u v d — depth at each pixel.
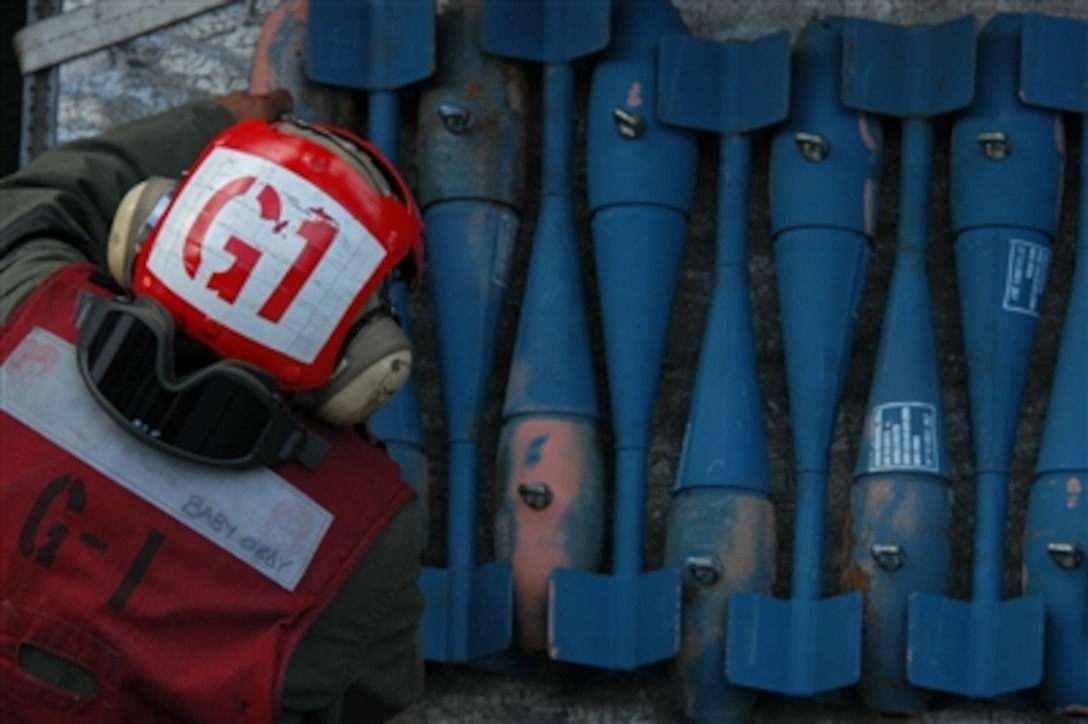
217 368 1.81
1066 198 4.02
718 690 3.86
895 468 3.83
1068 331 3.89
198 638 1.83
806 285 3.92
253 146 1.91
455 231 4.05
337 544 1.92
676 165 4.02
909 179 3.98
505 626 3.86
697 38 4.04
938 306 4.02
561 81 4.09
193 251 1.85
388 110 4.11
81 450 1.80
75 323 1.83
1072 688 3.73
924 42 4.00
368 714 2.11
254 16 4.32
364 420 2.05
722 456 3.89
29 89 4.41
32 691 1.79
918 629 3.75
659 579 3.84
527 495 3.88
